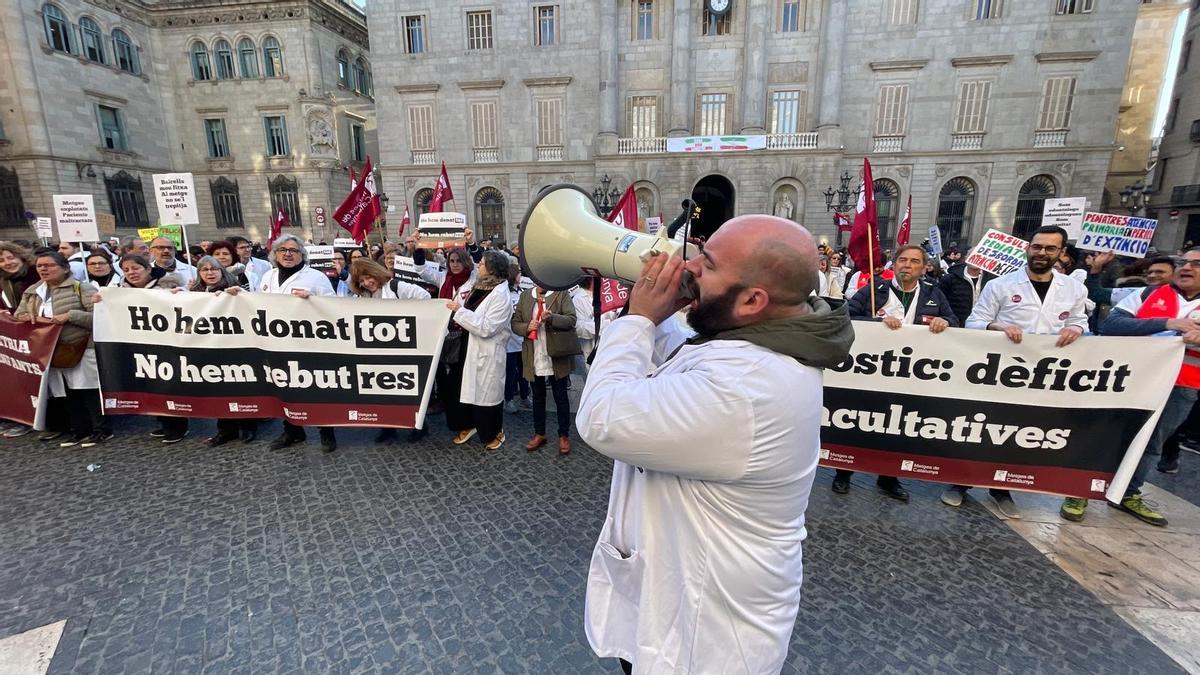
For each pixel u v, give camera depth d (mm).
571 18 23516
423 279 6473
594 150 23797
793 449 940
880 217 23703
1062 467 3188
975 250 5332
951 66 22109
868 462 3502
